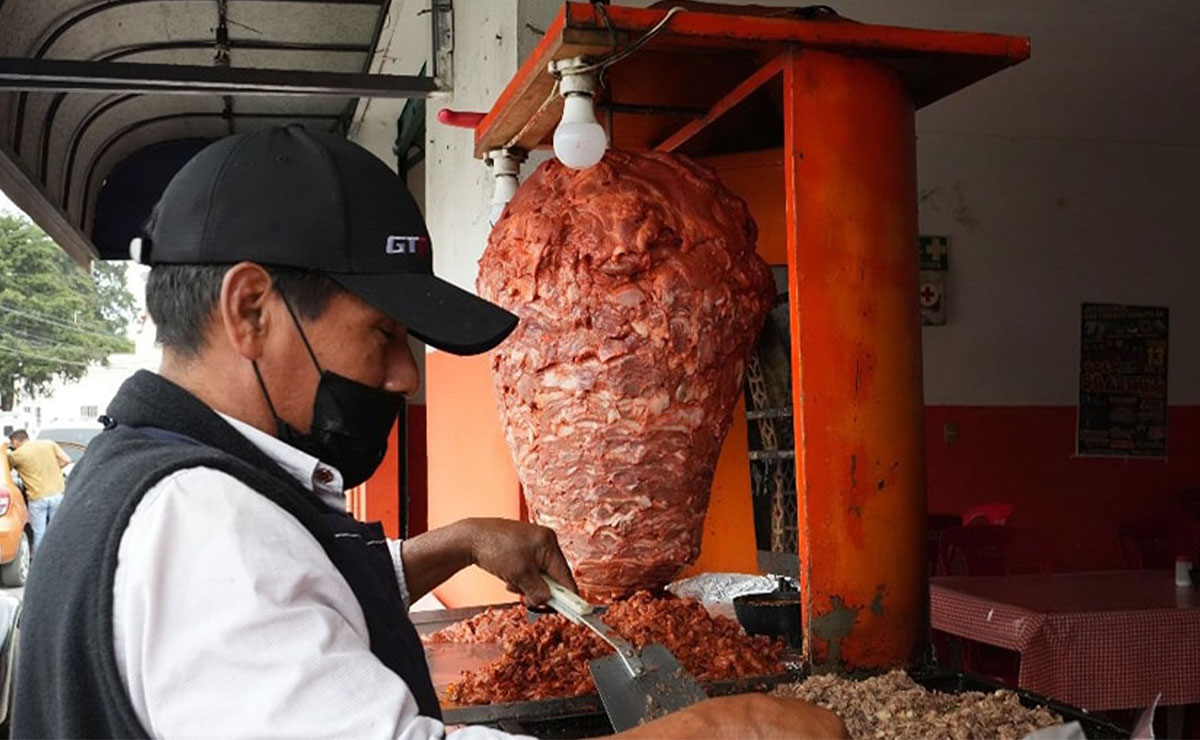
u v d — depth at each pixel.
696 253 1.75
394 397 1.13
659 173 1.84
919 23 4.92
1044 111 6.30
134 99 7.11
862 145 1.68
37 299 21.77
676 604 1.84
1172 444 7.13
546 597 1.60
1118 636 3.37
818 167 1.66
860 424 1.65
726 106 1.97
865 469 1.65
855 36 1.65
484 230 3.97
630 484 1.75
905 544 1.67
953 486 6.77
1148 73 5.61
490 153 2.29
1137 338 7.07
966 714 1.32
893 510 1.67
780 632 1.89
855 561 1.63
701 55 1.87
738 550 2.58
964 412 6.80
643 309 1.71
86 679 0.87
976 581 4.10
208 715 0.83
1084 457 6.96
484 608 2.52
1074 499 6.94
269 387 1.06
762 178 2.34
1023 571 4.55
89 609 0.87
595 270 1.72
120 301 23.23
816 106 1.66
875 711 1.37
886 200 1.70
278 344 1.05
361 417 1.09
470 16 4.14
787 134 1.66
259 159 1.06
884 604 1.65
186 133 8.09
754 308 1.81
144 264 1.10
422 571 1.62
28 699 0.92
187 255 1.04
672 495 1.78
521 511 3.34
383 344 1.10
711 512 2.59
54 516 0.98
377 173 1.10
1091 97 6.02
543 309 1.76
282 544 0.91
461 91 4.32
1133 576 4.20
